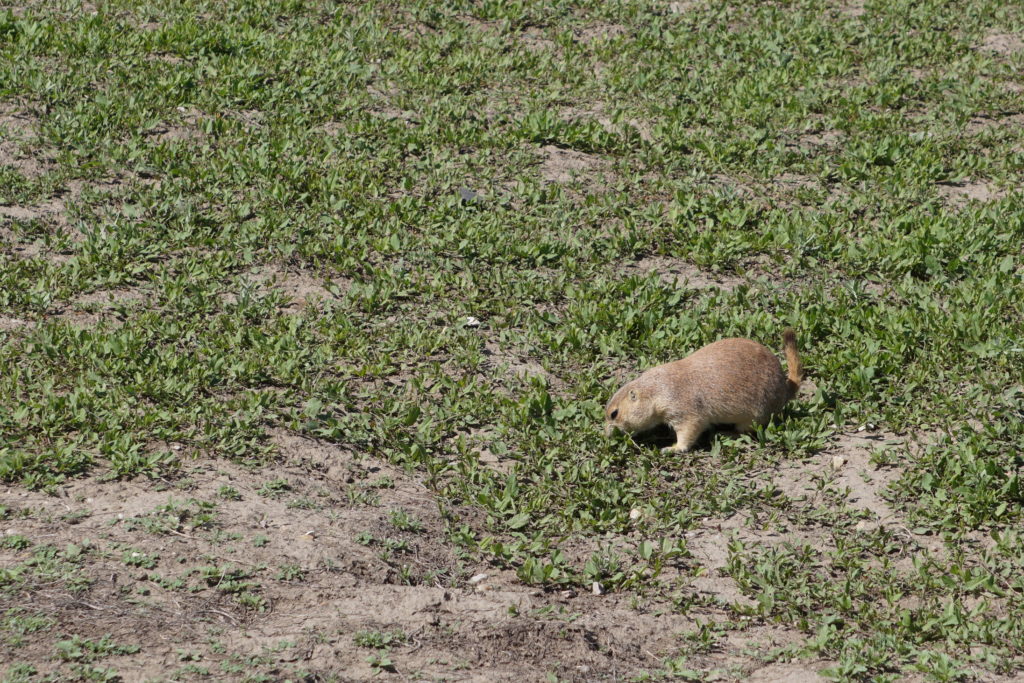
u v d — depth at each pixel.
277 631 12.14
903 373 18.86
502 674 11.96
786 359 18.88
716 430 17.77
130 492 14.53
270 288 21.23
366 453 16.53
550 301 21.55
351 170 25.69
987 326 19.94
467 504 15.59
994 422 17.25
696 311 20.84
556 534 15.07
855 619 13.32
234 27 32.69
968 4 38.34
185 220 22.88
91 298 20.23
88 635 11.55
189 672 11.16
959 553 14.38
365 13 35.19
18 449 15.21
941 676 11.93
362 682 11.38
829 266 23.36
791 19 36.88
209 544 13.52
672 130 28.98
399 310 20.77
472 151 27.66
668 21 36.47
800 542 14.86
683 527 15.29
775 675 12.27
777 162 27.69
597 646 12.75
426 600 13.14
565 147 28.39
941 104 31.42
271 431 16.59
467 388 18.27
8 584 12.14
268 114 28.23
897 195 26.28
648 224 24.80
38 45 30.22
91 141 25.56
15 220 22.36
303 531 14.10
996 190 27.11
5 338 18.41
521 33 35.31
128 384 17.08
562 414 17.66
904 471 16.20
